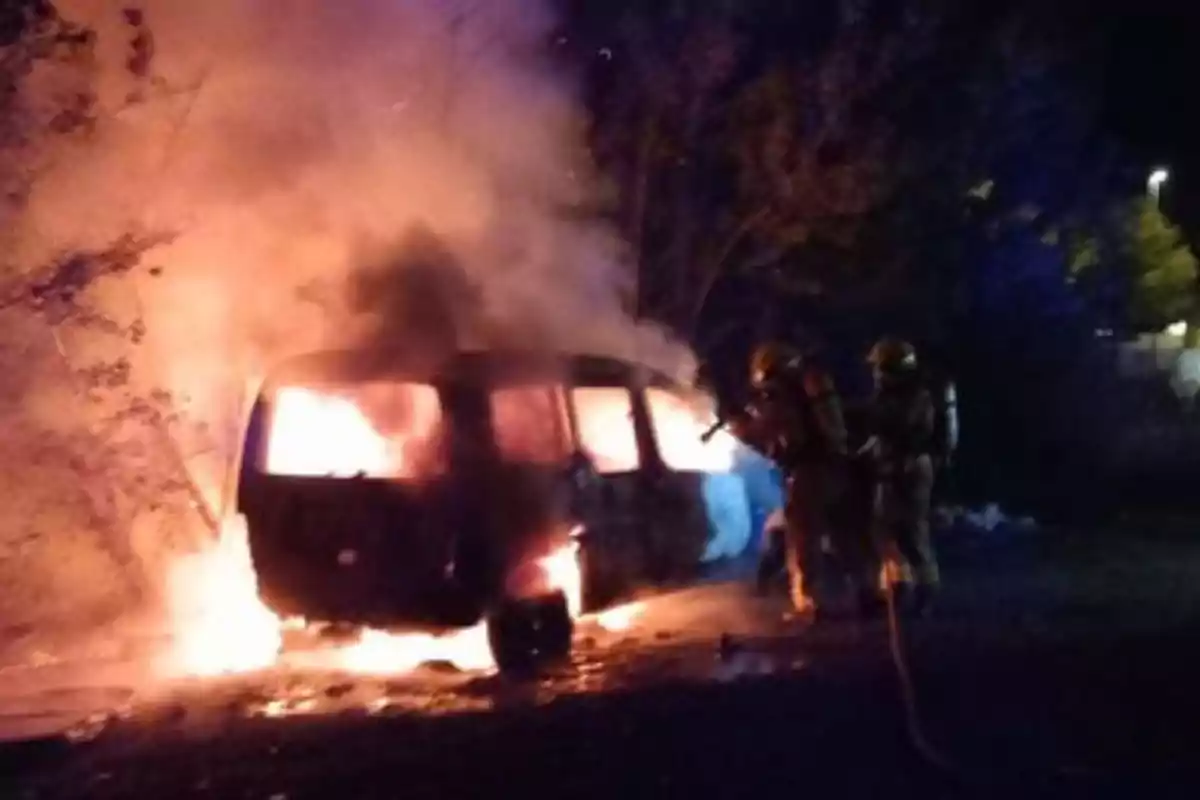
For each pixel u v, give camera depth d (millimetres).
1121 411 26453
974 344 23312
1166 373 31172
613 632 12875
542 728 9648
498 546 10695
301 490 10938
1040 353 23875
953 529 19625
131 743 9641
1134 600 13867
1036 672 10883
